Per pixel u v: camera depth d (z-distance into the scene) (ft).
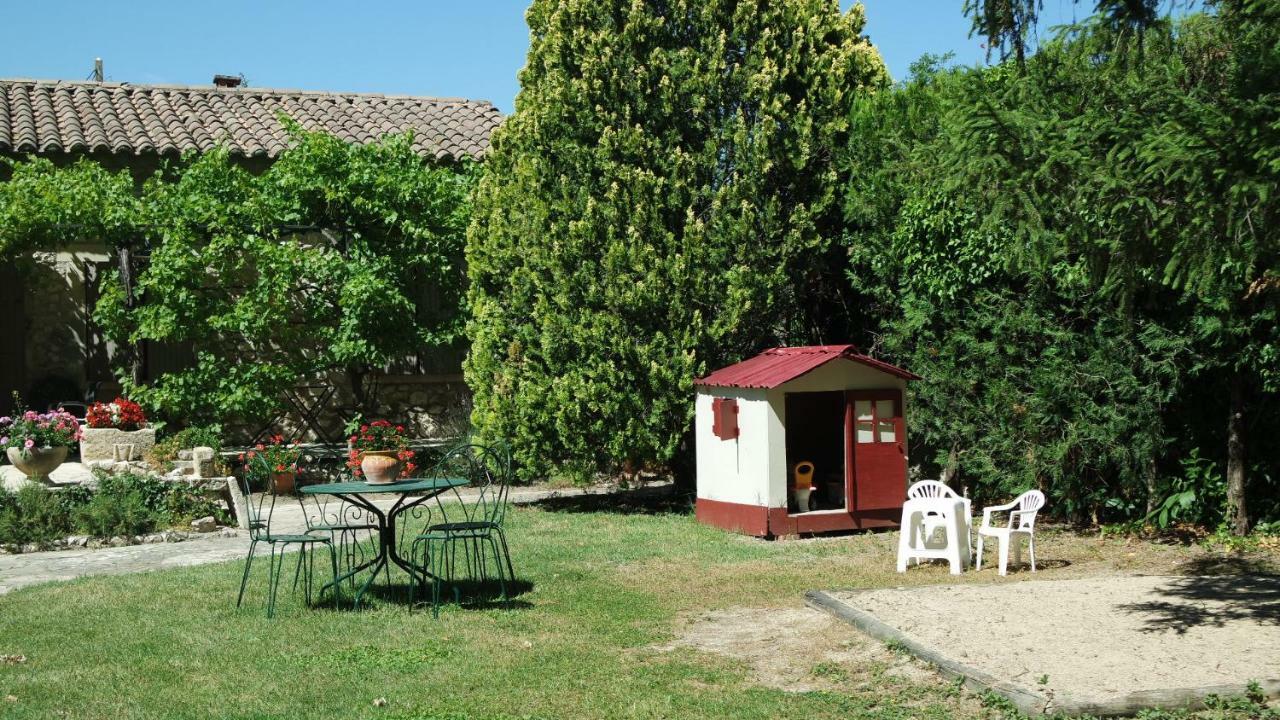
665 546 36.99
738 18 46.01
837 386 39.78
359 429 54.19
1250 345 33.94
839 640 24.71
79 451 53.93
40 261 56.08
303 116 66.13
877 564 33.88
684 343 44.24
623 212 44.93
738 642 25.04
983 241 38.47
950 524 32.48
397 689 21.40
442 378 61.26
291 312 55.98
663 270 44.50
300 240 59.41
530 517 43.73
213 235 53.83
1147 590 28.55
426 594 29.84
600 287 44.96
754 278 44.39
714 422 41.73
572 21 46.57
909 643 23.25
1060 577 31.27
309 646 24.61
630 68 45.62
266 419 56.24
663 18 46.06
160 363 57.98
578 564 34.04
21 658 23.63
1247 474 36.09
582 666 22.98
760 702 20.53
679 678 22.21
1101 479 38.42
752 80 45.09
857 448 40.06
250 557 28.76
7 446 43.11
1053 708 19.03
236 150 58.90
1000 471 39.96
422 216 56.90
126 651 24.25
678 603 28.84
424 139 64.03
